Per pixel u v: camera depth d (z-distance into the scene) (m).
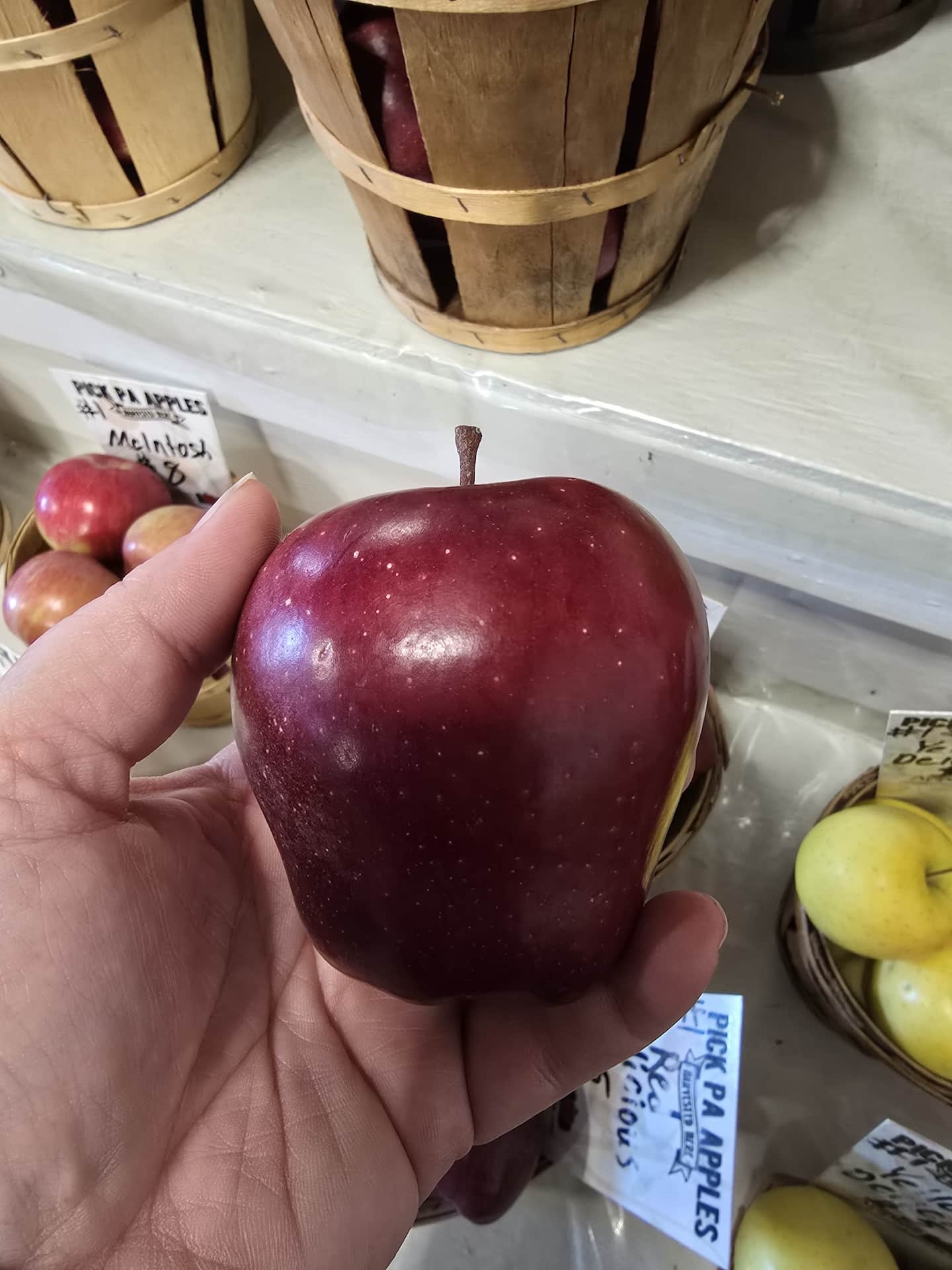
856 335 0.35
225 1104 0.30
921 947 0.37
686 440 0.34
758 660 0.52
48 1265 0.25
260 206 0.42
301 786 0.24
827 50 0.41
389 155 0.30
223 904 0.33
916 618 0.37
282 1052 0.32
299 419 0.46
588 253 0.32
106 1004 0.27
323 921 0.26
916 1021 0.37
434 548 0.23
